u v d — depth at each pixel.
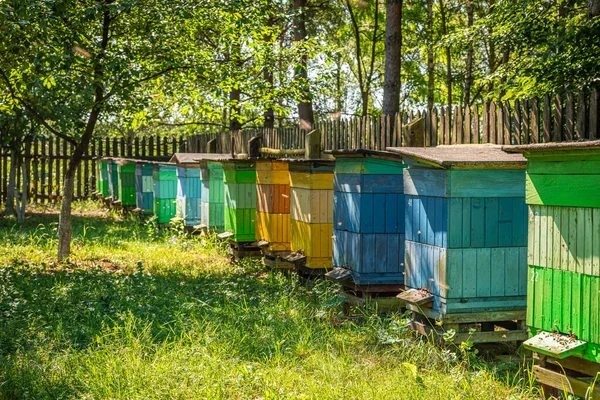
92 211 21.53
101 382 5.43
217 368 5.80
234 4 9.81
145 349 6.33
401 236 7.82
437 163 5.92
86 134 11.50
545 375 5.04
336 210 8.30
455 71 27.66
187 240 14.22
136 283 9.42
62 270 10.53
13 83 10.84
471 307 6.11
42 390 5.27
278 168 10.54
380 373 5.81
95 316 7.52
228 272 11.01
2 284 9.13
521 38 10.79
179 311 7.63
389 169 7.75
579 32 9.30
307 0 23.70
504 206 6.13
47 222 18.22
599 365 4.68
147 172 17.84
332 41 25.83
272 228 10.55
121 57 9.88
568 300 4.82
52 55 8.89
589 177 4.62
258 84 11.34
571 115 7.62
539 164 5.02
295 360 6.16
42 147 23.08
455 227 6.03
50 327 6.94
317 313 7.65
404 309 7.86
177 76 11.27
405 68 28.34
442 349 6.04
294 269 10.27
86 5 9.84
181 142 23.89
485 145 7.02
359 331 6.98
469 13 21.78
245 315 7.60
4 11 8.20
